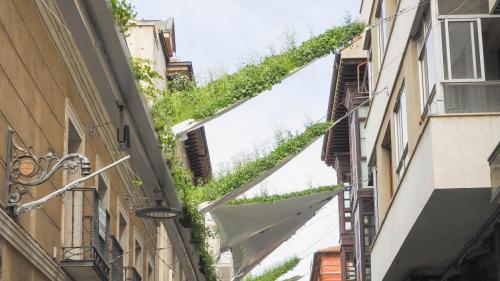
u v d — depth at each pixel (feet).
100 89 41.63
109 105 43.34
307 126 72.95
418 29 64.23
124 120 44.83
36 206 43.80
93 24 35.81
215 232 90.48
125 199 76.84
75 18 34.73
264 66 58.34
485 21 57.57
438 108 56.59
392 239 70.33
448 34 57.52
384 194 80.59
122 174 74.69
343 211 150.51
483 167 54.24
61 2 33.78
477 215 58.18
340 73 131.13
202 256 74.95
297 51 59.00
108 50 37.81
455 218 59.06
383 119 79.51
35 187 48.26
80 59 57.62
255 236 95.76
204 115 56.34
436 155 54.44
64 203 55.11
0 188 42.06
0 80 42.32
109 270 59.21
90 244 54.49
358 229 120.37
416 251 67.21
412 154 60.75
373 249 82.84
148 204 84.84
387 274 74.33
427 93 60.85
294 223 95.09
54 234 52.60
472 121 54.85
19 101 45.62
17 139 45.09
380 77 81.66
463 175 54.24
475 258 67.31
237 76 57.98
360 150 124.06
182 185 61.52
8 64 43.78
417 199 59.21
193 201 66.33
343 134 149.69
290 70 58.54
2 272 42.34
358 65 126.11
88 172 42.86
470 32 57.47
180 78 58.49
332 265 222.89
